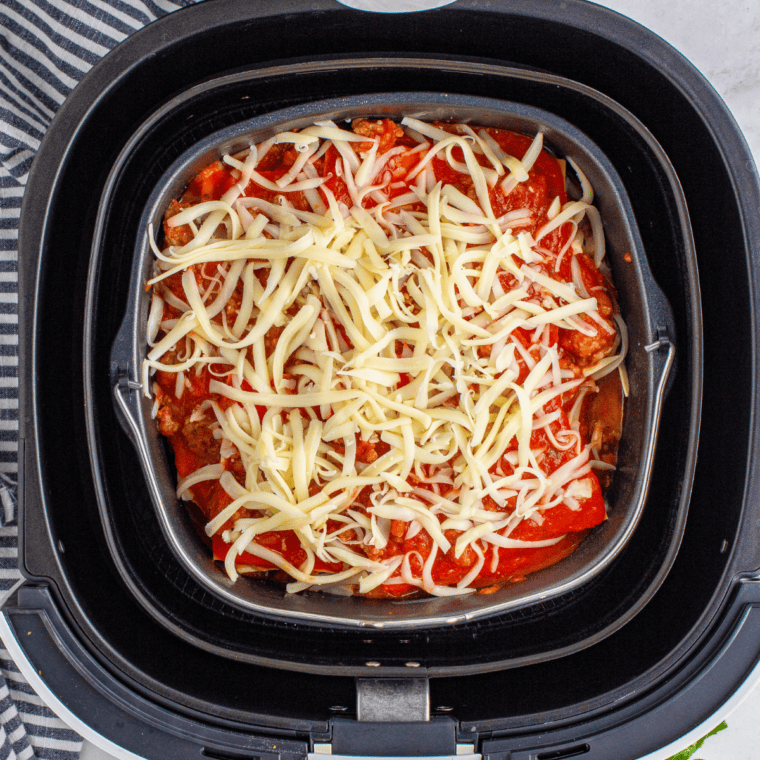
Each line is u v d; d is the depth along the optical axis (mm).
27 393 394
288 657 414
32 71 469
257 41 405
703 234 419
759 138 478
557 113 426
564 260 423
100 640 398
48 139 393
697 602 409
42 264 394
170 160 420
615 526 416
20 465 394
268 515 419
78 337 415
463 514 413
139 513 427
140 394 398
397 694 402
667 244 419
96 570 417
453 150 421
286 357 412
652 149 409
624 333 422
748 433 398
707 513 416
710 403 418
